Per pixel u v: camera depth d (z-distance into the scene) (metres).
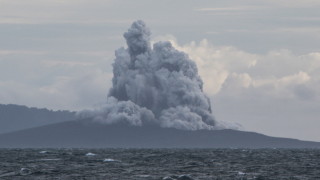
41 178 198.12
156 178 199.88
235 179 198.50
